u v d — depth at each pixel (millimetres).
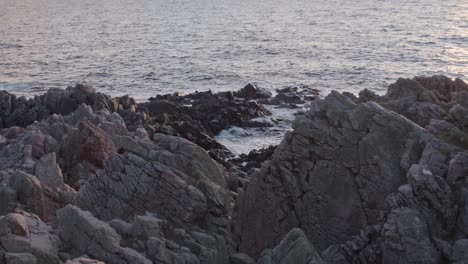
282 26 124938
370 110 16719
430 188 14461
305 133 17078
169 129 39000
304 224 16703
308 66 74438
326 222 16453
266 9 174125
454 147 15914
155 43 102750
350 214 16203
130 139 19188
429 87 25625
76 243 14969
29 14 183750
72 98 43750
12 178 18781
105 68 77750
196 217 17094
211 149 37344
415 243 13695
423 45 88125
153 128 38281
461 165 15023
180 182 17203
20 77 72875
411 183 14797
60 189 21875
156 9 188375
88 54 91688
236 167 32938
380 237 14664
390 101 21625
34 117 42312
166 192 17281
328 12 157000
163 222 16016
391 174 15969
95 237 14664
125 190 17969
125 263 14164
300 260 13805
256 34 111438
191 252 15648
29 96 61781
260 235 17219
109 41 107688
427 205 14484
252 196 17531
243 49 92062
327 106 17266
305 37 104375
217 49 92812
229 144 40656
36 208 18203
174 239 15938
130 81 68625
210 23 136875
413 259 13656
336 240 16250
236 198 19281
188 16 158500
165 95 54562
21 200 18281
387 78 65125
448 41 91625
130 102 45688
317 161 16812
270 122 45594
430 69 69125
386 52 82938
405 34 102438
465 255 13383
